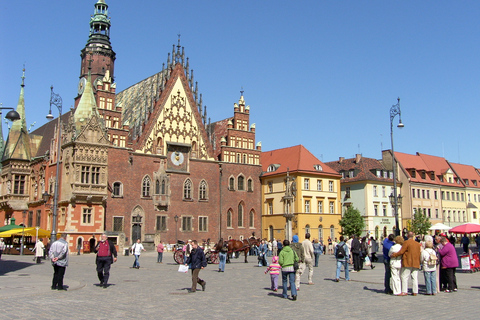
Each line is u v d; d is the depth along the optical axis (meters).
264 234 88.62
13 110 31.06
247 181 87.69
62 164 68.38
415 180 104.12
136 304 19.16
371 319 16.05
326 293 23.02
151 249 73.00
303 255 24.11
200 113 83.75
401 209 99.31
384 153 106.38
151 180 75.94
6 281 26.80
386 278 23.12
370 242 46.72
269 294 22.69
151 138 77.12
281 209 85.75
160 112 78.81
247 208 87.06
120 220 71.69
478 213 122.75
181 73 82.38
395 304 19.42
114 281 28.97
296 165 86.38
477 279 29.88
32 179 80.00
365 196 95.50
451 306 18.91
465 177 122.19
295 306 18.91
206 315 16.72
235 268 41.22
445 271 23.66
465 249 42.06
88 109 69.62
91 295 21.70
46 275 31.98
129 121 84.31
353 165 100.19
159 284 27.31
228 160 85.62
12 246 64.19
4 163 82.50
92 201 66.88
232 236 84.06
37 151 84.25
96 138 67.75
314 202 86.31
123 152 73.50
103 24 90.81
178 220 77.94
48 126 91.44
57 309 17.38
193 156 81.69
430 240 22.72
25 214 78.25
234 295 22.30
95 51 88.88
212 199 82.56
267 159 95.94
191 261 23.84
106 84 74.75
